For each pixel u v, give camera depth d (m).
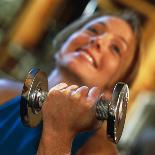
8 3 3.08
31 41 3.10
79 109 0.85
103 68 1.39
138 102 2.79
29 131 1.24
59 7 3.04
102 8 3.04
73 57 1.39
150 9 3.05
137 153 2.55
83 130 0.89
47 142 0.87
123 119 0.88
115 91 0.85
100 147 1.30
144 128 2.67
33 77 0.89
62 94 0.86
